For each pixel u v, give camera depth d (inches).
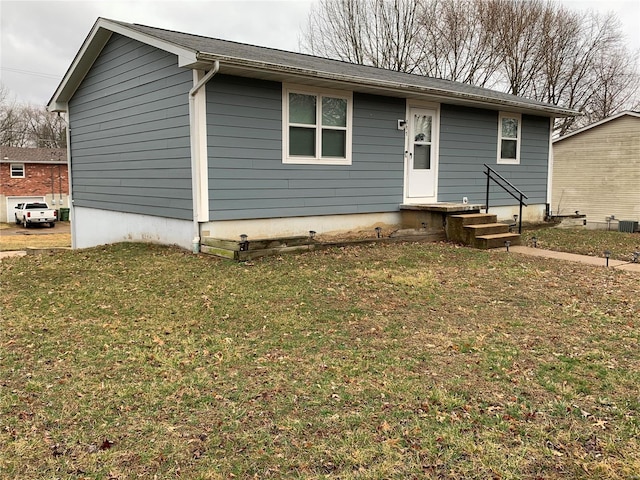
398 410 121.3
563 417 118.4
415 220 401.1
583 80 1019.9
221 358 154.4
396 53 1096.2
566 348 163.9
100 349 163.3
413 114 411.2
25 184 1339.8
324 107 356.8
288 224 349.1
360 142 379.9
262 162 329.1
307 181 353.4
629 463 100.1
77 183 471.8
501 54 1047.6
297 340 170.6
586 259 317.4
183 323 188.9
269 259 292.5
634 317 196.9
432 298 221.9
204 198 306.7
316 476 96.2
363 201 387.5
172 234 337.7
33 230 1145.4
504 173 488.4
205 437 109.7
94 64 413.7
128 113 374.3
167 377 140.8
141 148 362.9
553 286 245.3
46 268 294.4
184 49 281.4
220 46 341.7
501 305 213.2
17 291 242.5
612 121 673.0
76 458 101.8
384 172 398.0
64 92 449.1
